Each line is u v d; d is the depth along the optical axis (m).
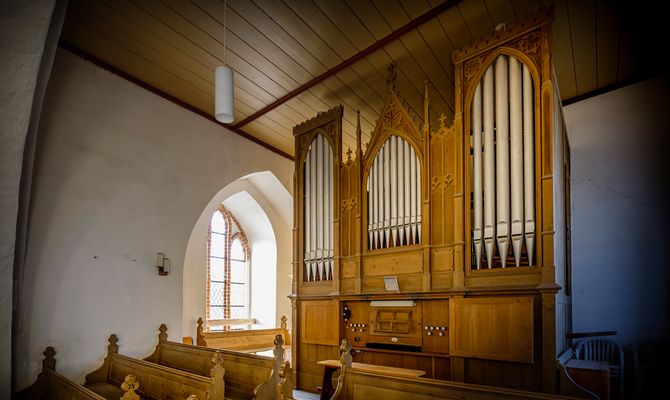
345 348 4.27
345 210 7.25
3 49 4.32
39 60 4.55
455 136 5.88
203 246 10.02
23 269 5.62
